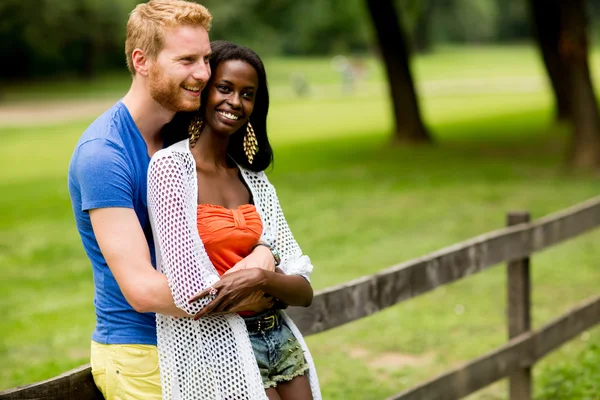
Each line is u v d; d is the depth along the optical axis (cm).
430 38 8812
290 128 3278
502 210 1457
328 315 441
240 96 320
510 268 606
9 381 731
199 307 290
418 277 504
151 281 289
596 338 806
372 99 4572
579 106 1877
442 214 1444
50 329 903
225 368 303
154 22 300
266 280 301
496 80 5481
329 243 1257
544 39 2895
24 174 2280
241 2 3872
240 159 342
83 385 312
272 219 339
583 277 1029
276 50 7338
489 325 871
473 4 9000
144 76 306
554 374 685
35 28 5428
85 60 6131
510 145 2391
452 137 2675
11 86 5803
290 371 324
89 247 309
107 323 308
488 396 683
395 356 788
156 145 319
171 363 299
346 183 1811
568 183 1695
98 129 303
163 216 296
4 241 1367
